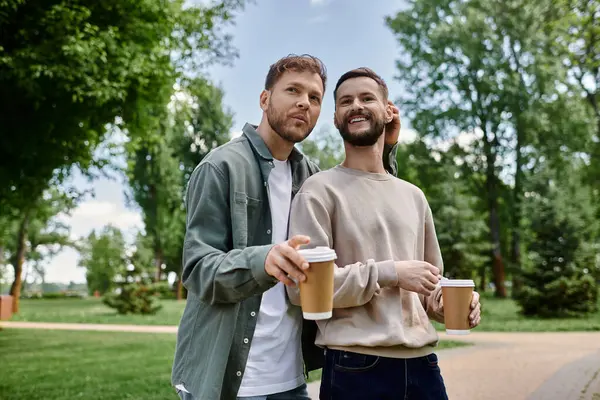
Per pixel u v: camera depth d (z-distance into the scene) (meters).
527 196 25.86
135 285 23.62
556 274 17.28
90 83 9.11
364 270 1.98
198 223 1.94
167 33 11.85
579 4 12.74
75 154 11.41
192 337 2.00
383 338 1.99
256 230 2.09
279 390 2.10
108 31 9.75
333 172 2.29
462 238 20.91
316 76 2.16
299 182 2.37
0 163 10.42
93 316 22.20
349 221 2.16
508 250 34.31
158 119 13.84
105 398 5.55
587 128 27.27
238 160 2.07
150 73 11.45
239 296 1.75
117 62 10.05
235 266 1.69
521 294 17.59
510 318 17.38
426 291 1.97
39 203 13.94
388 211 2.23
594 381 6.14
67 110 10.19
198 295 1.84
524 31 27.06
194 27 13.26
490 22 29.42
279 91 2.13
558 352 8.99
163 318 20.66
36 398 5.62
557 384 5.99
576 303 17.08
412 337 2.06
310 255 1.55
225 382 1.93
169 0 11.74
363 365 2.01
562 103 27.53
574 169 27.88
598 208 24.97
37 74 8.51
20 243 26.47
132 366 7.88
